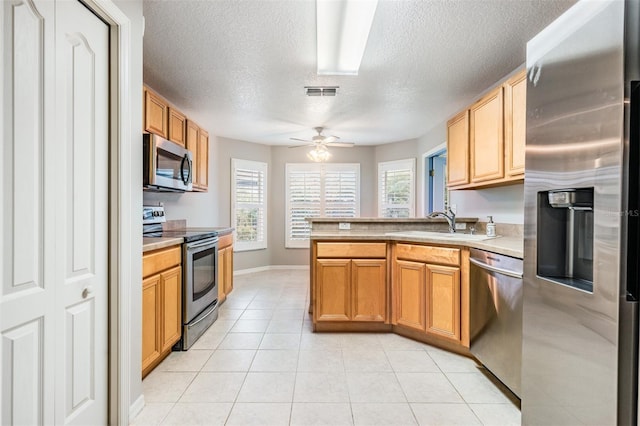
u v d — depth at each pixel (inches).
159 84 112.1
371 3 66.9
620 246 35.0
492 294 73.6
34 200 42.7
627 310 34.9
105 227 56.5
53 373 45.6
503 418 61.6
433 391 70.7
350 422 60.3
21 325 40.9
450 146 115.6
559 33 43.4
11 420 39.8
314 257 105.0
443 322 90.4
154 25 76.2
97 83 54.2
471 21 74.4
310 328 109.0
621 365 35.2
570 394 42.2
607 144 36.1
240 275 197.6
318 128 169.9
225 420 60.9
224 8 69.8
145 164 90.2
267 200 216.4
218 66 98.3
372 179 221.0
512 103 81.3
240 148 201.9
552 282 45.4
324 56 91.4
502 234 105.8
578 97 40.1
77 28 49.6
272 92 119.5
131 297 61.0
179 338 90.5
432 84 111.9
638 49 34.0
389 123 161.9
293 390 71.0
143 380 75.1
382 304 103.5
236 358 86.6
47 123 44.4
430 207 183.3
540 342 48.1
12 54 39.5
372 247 103.7
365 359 85.9
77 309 50.3
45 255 44.3
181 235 103.8
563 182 42.7
